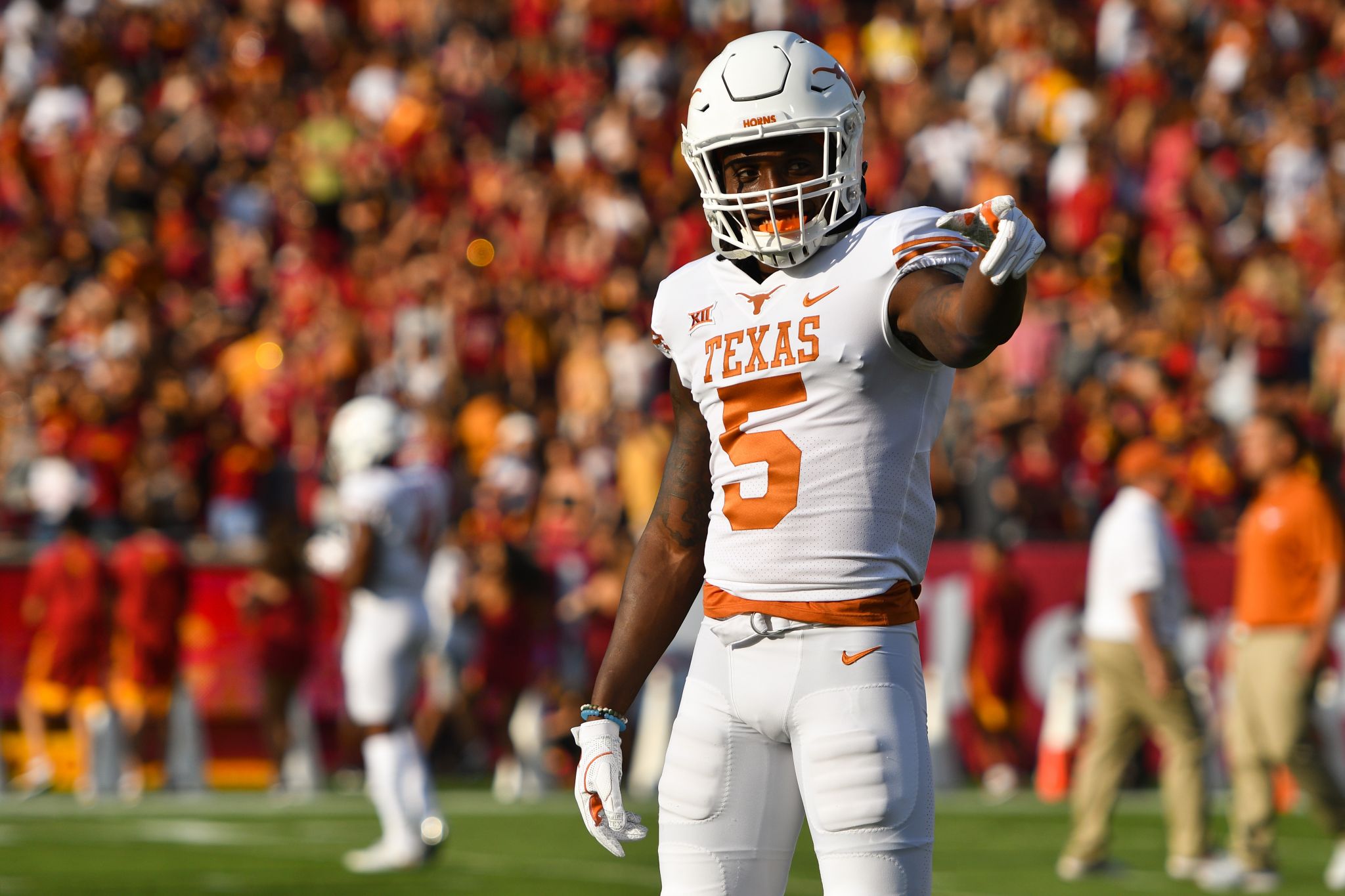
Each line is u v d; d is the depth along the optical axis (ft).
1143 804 124.06
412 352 166.20
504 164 198.59
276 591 125.39
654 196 202.59
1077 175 197.98
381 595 88.99
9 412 150.41
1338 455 159.43
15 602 125.80
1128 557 90.07
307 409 156.15
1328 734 95.96
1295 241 200.13
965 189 203.21
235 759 128.57
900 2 231.71
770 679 35.42
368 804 118.52
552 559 131.03
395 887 84.02
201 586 128.47
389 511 87.51
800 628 35.14
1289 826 114.11
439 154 197.26
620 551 131.44
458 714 130.21
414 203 193.06
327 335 162.50
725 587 36.11
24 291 166.20
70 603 120.57
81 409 138.41
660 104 213.05
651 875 88.28
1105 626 90.99
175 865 90.53
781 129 35.17
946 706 132.05
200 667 128.06
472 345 167.63
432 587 129.70
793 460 35.27
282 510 126.52
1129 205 202.69
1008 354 165.68
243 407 157.79
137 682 122.21
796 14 230.27
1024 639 132.36
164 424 142.61
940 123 207.41
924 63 226.17
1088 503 149.38
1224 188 202.69
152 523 123.24
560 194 191.72
